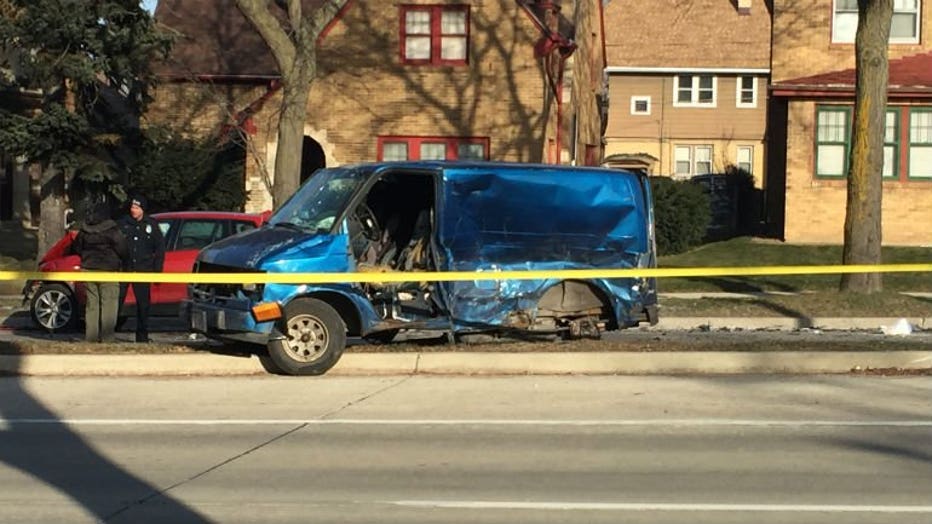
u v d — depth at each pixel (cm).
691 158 4572
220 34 2850
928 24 2970
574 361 1192
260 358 1181
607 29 4600
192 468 783
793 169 2856
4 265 2408
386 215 1234
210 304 1153
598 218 1232
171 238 1541
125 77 2280
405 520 651
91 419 958
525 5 2622
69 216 2389
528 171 1209
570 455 822
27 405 1023
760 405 1017
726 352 1210
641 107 4584
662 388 1104
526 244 1200
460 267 1174
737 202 3512
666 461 802
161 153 2525
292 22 1805
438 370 1183
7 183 3438
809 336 1498
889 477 755
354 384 1120
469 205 1181
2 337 1501
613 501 693
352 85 2655
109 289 1341
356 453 828
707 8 4597
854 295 1853
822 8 2998
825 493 712
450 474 764
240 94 2748
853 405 1016
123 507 681
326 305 1147
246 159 2645
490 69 2638
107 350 1232
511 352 1203
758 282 2284
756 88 4506
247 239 1170
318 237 1137
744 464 793
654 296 1270
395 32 2645
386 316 1174
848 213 1884
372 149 2661
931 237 2798
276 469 779
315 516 660
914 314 1778
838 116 2834
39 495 710
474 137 2645
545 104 2638
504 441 870
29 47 2155
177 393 1077
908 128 2795
